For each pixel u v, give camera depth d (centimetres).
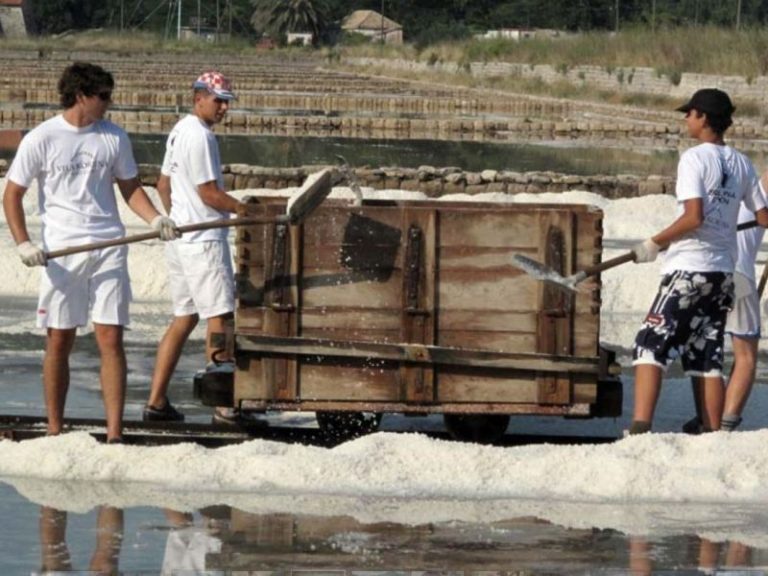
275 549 1566
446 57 16588
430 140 8750
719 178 1923
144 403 2267
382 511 1708
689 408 2275
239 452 1841
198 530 1625
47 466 1820
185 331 2116
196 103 2106
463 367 1931
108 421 1927
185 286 2103
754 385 2433
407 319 1925
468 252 1927
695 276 1923
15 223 1880
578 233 1931
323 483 1786
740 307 2056
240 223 1869
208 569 1498
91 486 1784
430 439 1881
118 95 11412
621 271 3272
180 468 1812
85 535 1600
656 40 12469
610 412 1961
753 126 9300
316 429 2066
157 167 5400
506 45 15575
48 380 1933
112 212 1927
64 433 1950
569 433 2142
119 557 1530
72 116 1900
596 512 1723
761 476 1827
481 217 1922
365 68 18000
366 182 5591
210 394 1964
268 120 9638
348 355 1919
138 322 2914
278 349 1919
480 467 1819
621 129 9638
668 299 1936
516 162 7250
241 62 19550
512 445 2041
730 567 1533
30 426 2039
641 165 7194
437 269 1927
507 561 1542
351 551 1565
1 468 1830
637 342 1962
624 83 12281
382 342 1927
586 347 1934
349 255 1923
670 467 1822
